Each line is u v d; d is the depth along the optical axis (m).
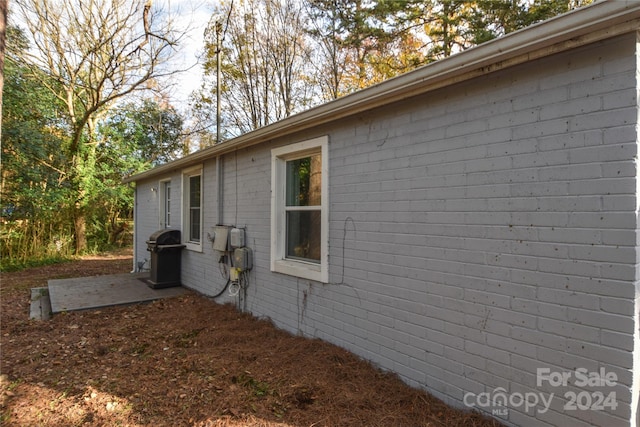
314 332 3.86
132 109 15.48
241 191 5.25
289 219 4.45
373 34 11.04
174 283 7.03
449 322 2.57
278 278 4.44
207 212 6.27
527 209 2.16
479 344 2.39
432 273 2.68
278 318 4.42
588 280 1.91
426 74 2.51
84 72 12.45
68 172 12.24
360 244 3.30
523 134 2.18
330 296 3.65
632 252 1.77
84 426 2.43
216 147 5.44
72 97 12.41
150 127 16.72
